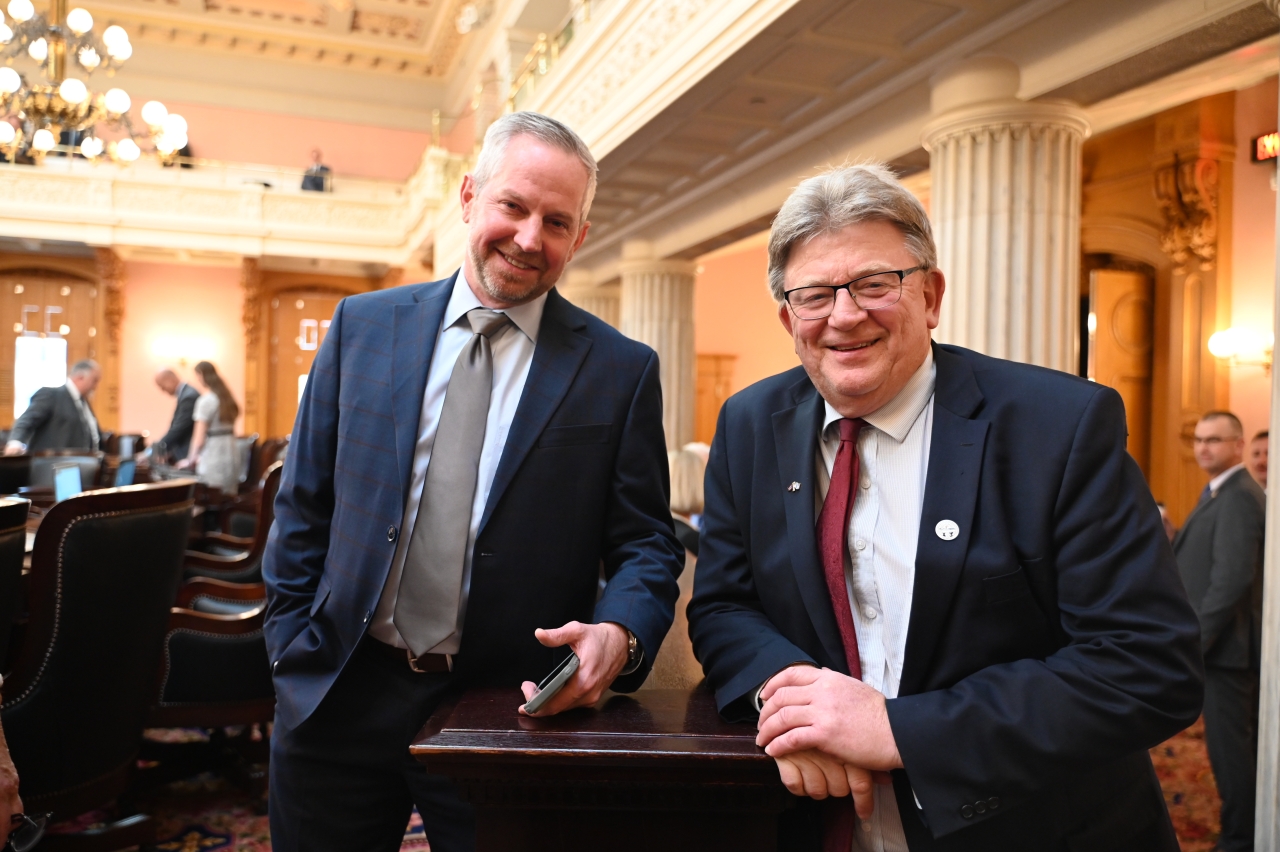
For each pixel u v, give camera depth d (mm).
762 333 15266
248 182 17453
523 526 1545
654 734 1176
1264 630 2191
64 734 2289
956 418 1280
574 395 1607
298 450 1668
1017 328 5000
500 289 1550
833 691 1150
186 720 3057
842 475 1336
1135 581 1140
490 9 17156
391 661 1566
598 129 7660
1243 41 4223
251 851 2896
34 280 17625
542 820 1179
